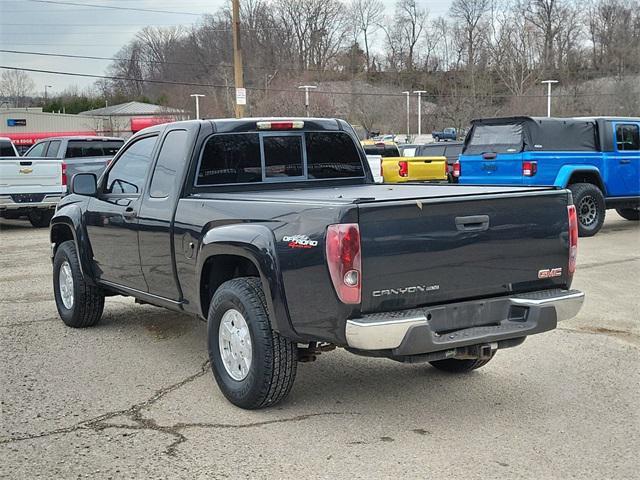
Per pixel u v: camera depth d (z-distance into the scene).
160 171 6.27
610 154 14.20
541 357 6.50
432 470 4.23
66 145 18.19
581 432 4.80
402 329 4.45
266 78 61.47
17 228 17.44
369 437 4.71
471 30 70.12
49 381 5.88
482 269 4.93
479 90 63.47
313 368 6.21
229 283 5.25
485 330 4.82
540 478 4.13
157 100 69.69
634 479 4.12
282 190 6.35
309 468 4.26
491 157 13.95
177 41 64.00
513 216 5.05
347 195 5.46
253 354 5.02
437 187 6.27
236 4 25.42
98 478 4.16
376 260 4.51
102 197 7.04
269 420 5.01
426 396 5.51
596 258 11.55
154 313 8.27
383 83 72.25
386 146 24.22
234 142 6.19
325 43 70.19
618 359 6.43
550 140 13.65
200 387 5.72
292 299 4.75
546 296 5.13
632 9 62.53
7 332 7.45
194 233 5.62
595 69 62.88
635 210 16.75
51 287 9.85
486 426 4.90
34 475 4.20
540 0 66.31
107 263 6.96
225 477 4.15
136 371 6.14
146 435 4.76
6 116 72.88
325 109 55.56
